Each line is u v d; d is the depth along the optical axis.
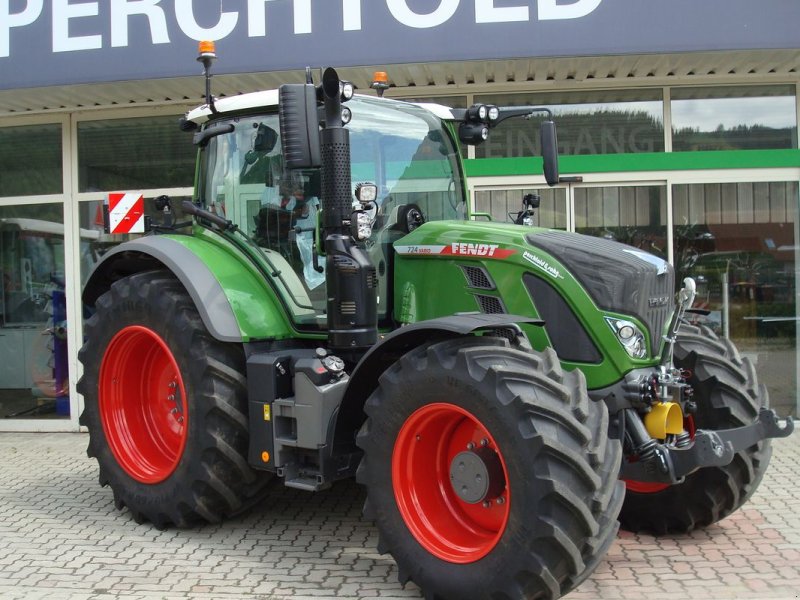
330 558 4.19
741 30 6.01
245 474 4.44
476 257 4.13
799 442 6.82
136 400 5.07
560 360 3.92
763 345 7.30
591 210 7.32
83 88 6.80
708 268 7.29
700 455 3.52
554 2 6.08
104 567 4.08
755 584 3.77
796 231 7.22
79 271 7.86
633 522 4.59
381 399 3.70
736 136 7.29
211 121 4.98
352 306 4.05
